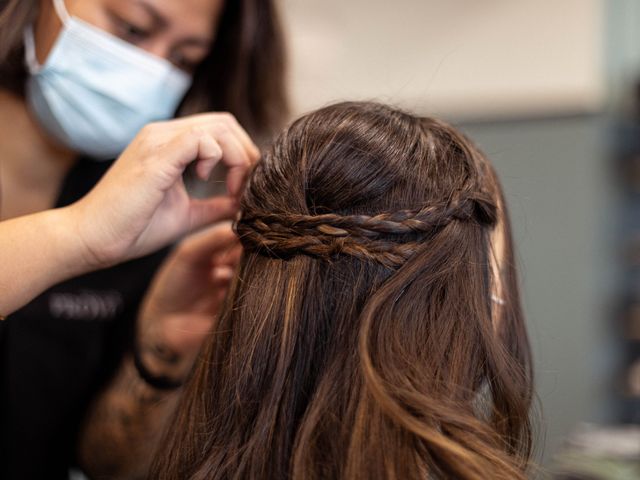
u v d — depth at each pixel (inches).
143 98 35.7
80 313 41.4
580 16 88.0
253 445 23.1
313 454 22.0
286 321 23.7
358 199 23.9
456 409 22.2
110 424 39.8
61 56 34.5
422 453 21.2
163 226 29.6
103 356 42.7
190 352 36.8
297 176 24.7
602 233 91.4
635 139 93.8
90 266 27.0
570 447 55.6
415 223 23.3
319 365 23.5
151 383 37.9
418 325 23.0
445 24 93.4
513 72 91.4
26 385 40.5
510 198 37.9
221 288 34.5
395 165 24.2
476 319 23.7
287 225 24.2
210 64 40.5
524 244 91.3
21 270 25.9
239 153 28.8
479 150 26.9
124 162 26.9
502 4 91.0
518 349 26.5
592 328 90.0
